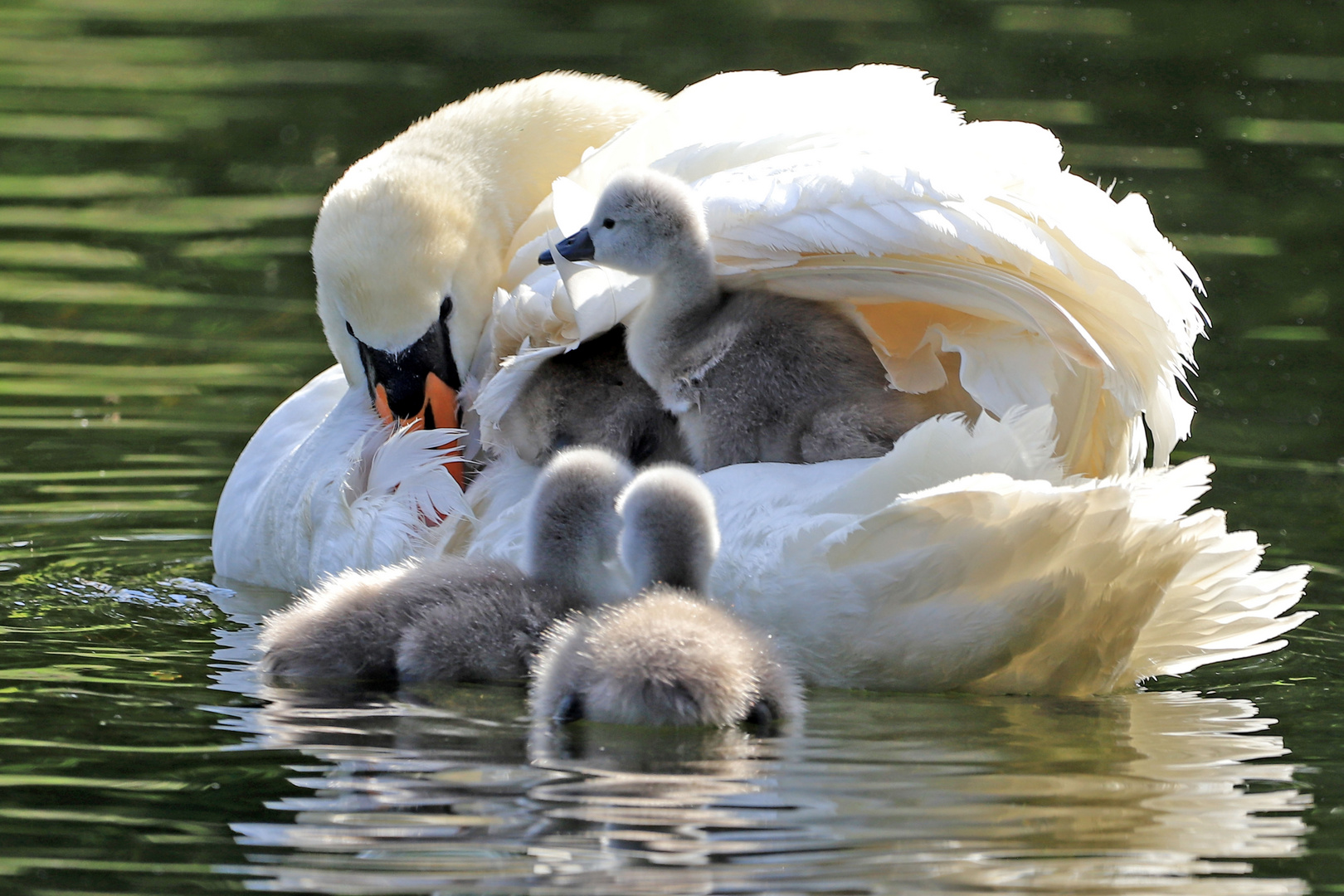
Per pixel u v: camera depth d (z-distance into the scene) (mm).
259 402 17938
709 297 11672
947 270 10523
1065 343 10250
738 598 10453
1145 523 9797
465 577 11055
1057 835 8156
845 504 10250
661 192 11500
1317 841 8164
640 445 12266
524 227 13547
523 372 11844
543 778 8797
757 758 9172
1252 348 19703
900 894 7453
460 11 36781
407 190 13484
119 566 13805
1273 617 10961
